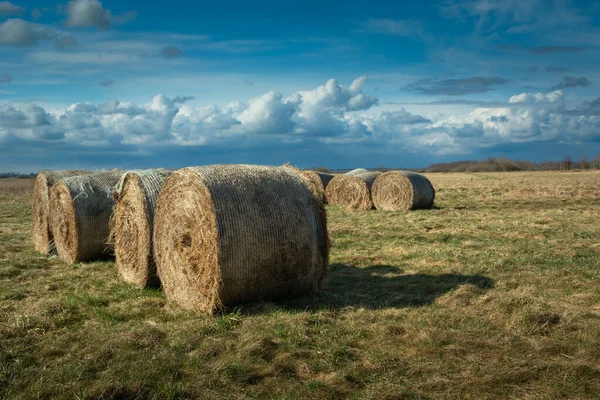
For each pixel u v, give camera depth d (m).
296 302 7.97
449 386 5.00
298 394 4.88
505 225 15.96
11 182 55.22
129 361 5.61
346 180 23.48
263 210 7.61
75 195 11.39
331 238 14.23
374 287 8.84
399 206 21.80
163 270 8.62
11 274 10.46
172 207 8.27
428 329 6.44
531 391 4.92
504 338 6.16
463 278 9.25
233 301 7.57
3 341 6.31
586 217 17.70
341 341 6.21
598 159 79.75
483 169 87.25
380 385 5.03
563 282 8.73
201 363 5.58
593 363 5.46
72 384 5.08
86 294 8.66
